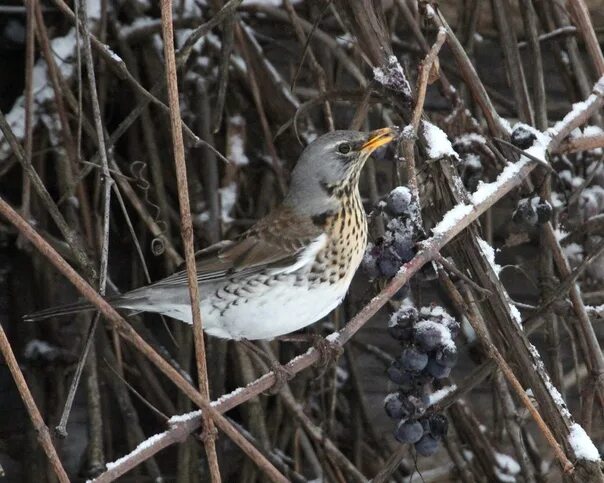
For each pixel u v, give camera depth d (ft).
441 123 24.61
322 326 29.81
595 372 23.49
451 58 31.55
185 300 22.95
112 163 28.02
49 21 29.99
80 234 28.60
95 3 29.68
